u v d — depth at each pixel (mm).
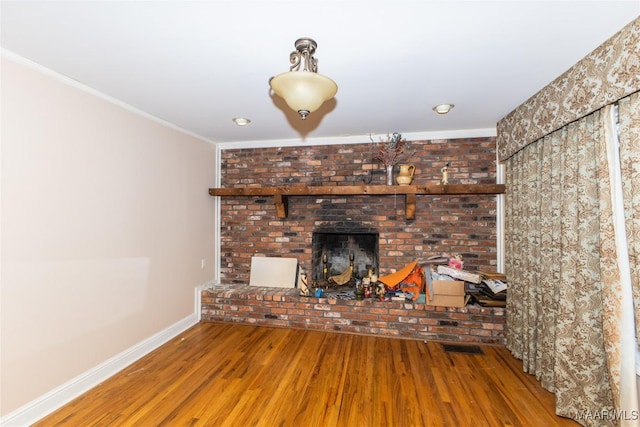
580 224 1906
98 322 2373
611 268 1684
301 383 2354
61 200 2094
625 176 1592
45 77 1986
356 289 3654
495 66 1949
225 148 4141
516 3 1349
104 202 2434
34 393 1924
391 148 3541
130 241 2695
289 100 1544
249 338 3205
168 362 2684
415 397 2182
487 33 1584
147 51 1781
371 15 1431
